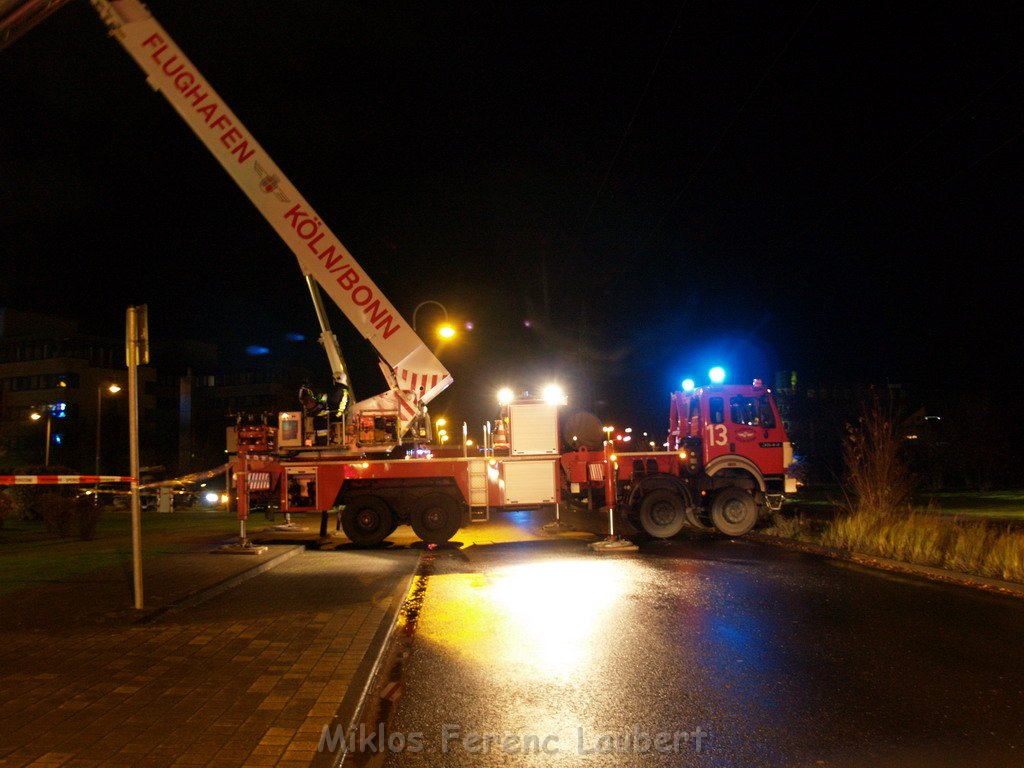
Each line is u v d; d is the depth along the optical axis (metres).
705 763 4.86
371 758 4.98
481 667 6.98
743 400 17.47
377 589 10.62
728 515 17.09
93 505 17.56
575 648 7.58
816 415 38.97
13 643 7.33
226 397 92.75
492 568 12.92
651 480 17.06
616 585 10.95
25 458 43.44
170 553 13.94
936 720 5.56
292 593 10.29
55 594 9.55
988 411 34.16
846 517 15.36
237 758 4.66
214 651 7.11
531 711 5.84
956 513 21.58
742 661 7.05
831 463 37.41
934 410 37.06
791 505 27.34
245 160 15.13
